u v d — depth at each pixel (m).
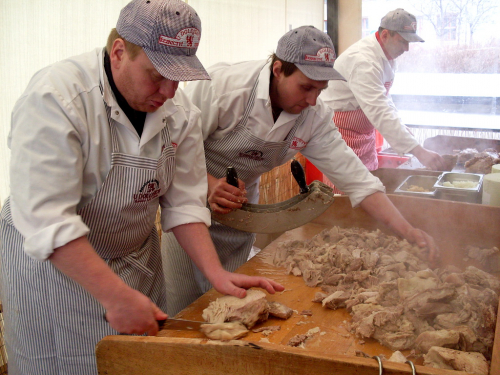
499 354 0.90
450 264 1.66
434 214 1.89
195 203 1.49
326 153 1.94
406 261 1.54
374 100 2.66
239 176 1.97
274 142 1.83
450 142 3.28
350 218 2.01
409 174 2.64
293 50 1.54
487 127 3.43
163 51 1.09
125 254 1.45
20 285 1.33
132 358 1.01
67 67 1.19
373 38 2.76
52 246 1.08
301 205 1.70
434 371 0.80
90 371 1.38
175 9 1.08
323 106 1.88
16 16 2.02
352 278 1.47
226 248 2.08
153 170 1.30
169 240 2.06
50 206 1.11
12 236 1.32
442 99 3.60
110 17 2.42
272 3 3.91
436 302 1.19
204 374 0.96
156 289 1.62
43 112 1.11
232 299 1.29
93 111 1.19
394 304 1.29
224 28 3.35
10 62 2.04
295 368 0.88
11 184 1.13
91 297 1.32
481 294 1.22
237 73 1.76
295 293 1.46
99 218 1.30
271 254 1.77
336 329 1.25
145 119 1.29
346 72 2.76
